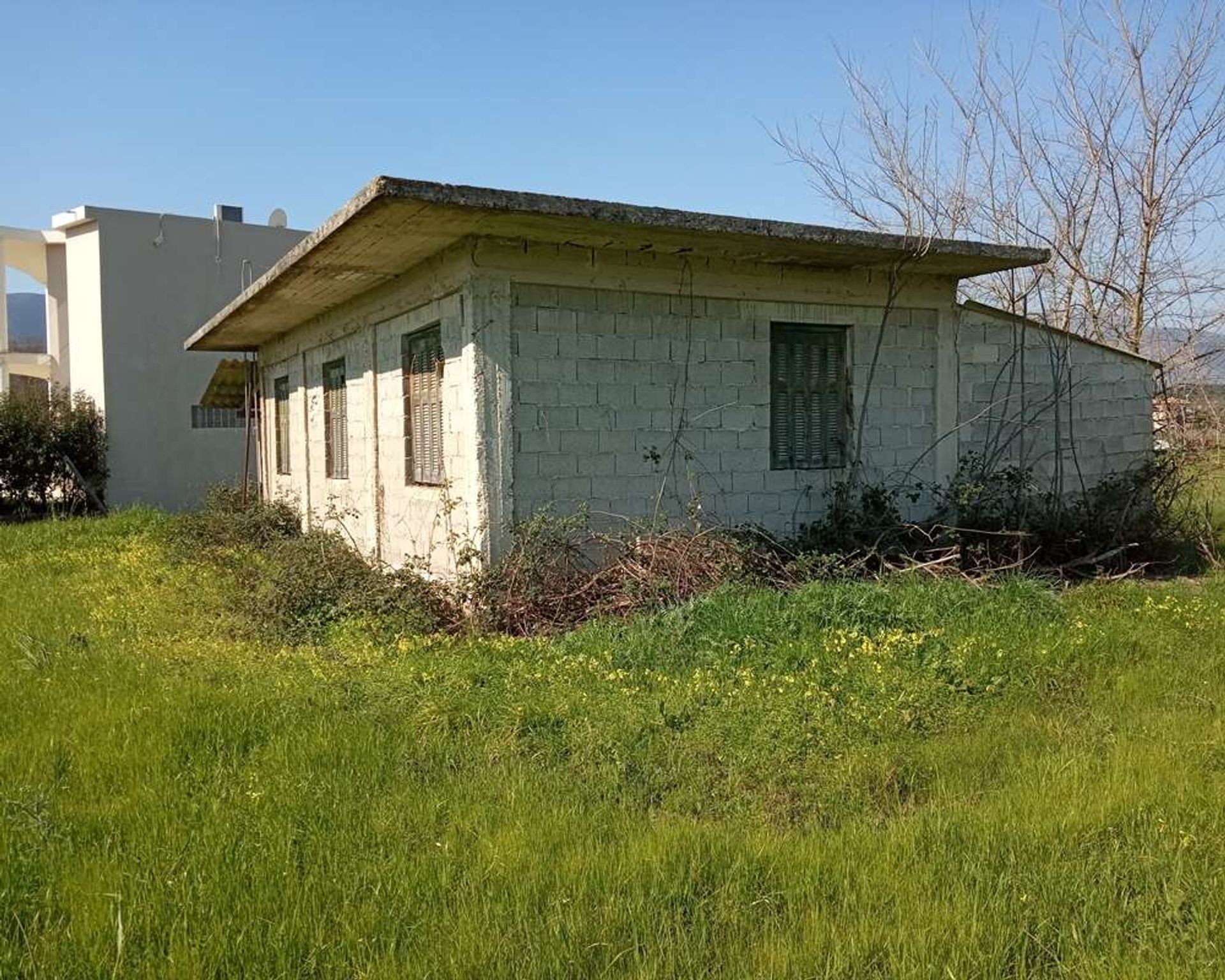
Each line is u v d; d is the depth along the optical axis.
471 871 3.40
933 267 9.35
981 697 5.44
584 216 7.00
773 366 9.20
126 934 3.00
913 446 9.89
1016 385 10.62
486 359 7.79
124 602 8.49
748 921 3.13
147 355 20.98
